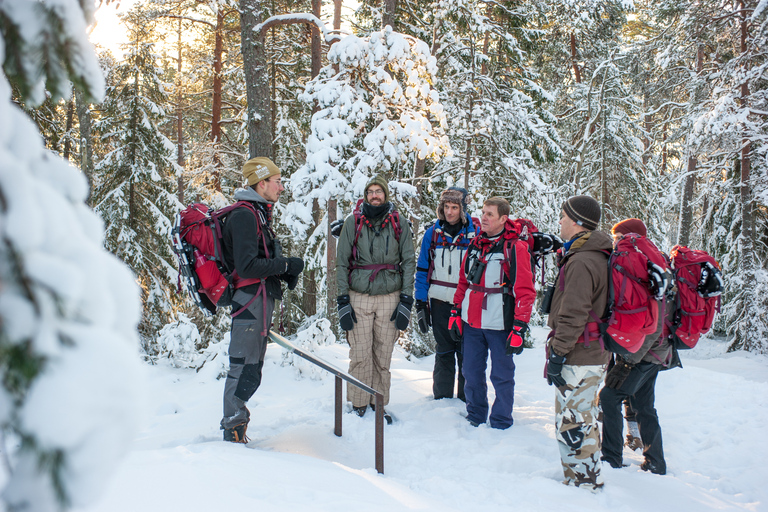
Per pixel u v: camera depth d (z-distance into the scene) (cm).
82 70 60
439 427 382
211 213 304
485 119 955
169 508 148
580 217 288
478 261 383
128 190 1051
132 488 158
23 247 43
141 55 1058
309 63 1374
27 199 44
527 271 362
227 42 1487
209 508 153
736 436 398
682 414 471
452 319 402
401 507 190
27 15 56
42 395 42
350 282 395
